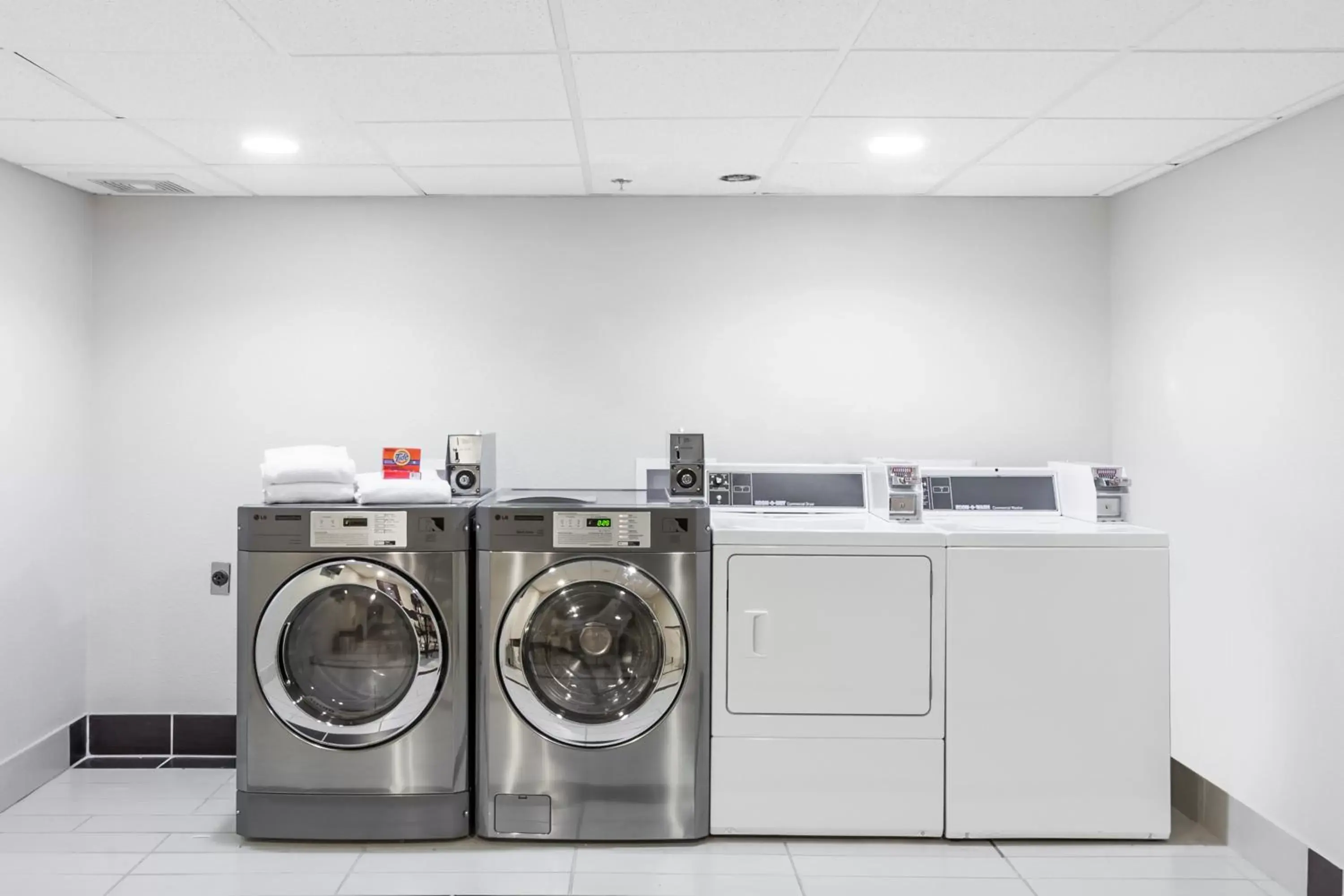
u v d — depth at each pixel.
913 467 3.54
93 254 4.15
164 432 4.18
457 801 3.22
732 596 3.23
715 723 3.25
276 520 3.17
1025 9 2.24
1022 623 3.23
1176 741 3.74
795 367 4.25
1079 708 3.24
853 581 3.24
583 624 3.23
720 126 3.16
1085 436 4.26
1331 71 2.62
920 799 3.25
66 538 3.97
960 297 4.26
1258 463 3.22
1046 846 3.26
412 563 3.17
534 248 4.22
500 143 3.37
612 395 4.25
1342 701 2.81
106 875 3.00
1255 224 3.23
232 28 2.35
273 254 4.19
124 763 4.08
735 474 3.85
